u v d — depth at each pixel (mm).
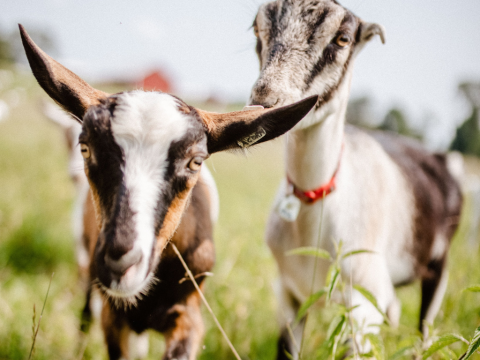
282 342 1027
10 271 1364
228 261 1385
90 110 679
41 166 2582
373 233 978
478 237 1778
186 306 866
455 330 967
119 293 648
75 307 1217
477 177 2279
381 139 1263
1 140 3574
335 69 878
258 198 2602
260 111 730
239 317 1109
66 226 1726
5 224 1616
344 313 712
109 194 650
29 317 1105
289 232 989
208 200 964
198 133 692
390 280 1063
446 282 1259
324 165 913
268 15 899
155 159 666
